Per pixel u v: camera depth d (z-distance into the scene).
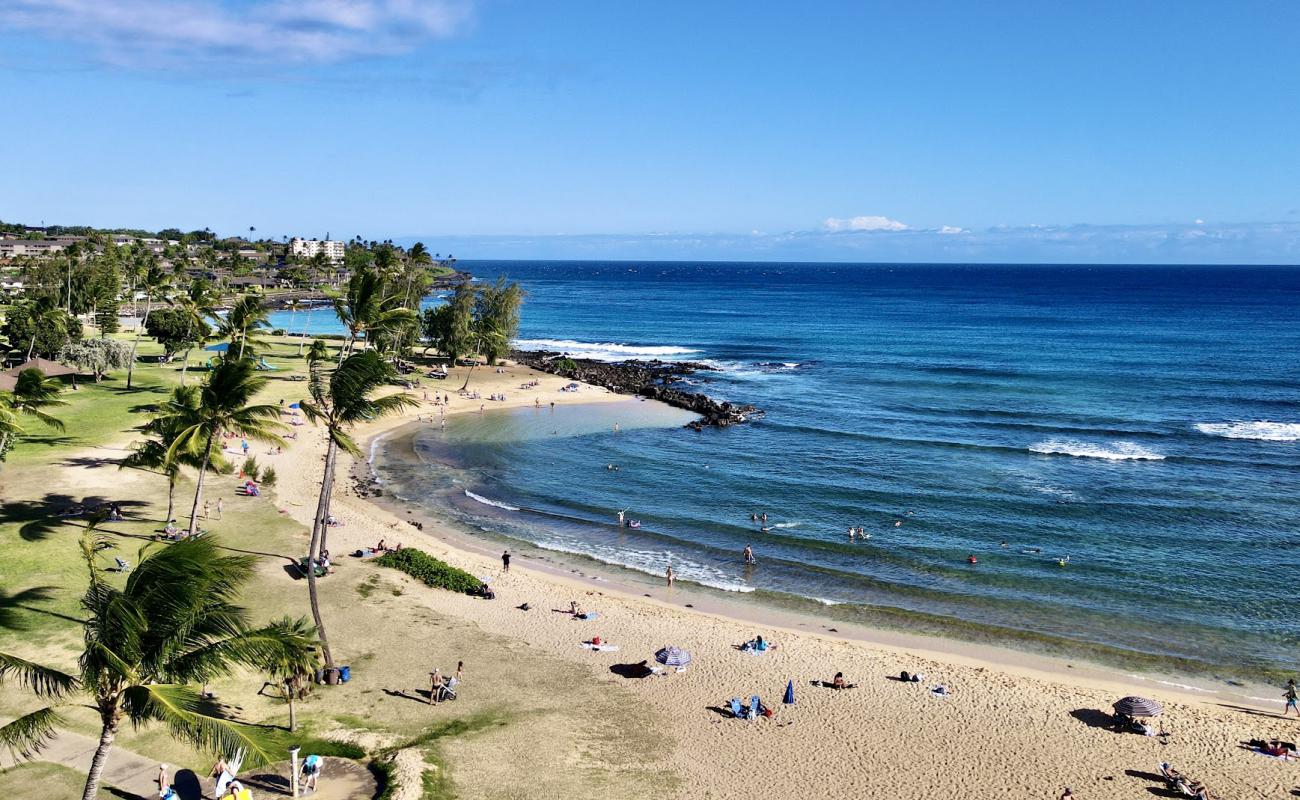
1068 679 33.88
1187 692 33.03
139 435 62.91
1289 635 37.94
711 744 28.48
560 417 85.75
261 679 30.78
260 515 49.12
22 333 82.69
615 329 177.38
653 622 38.41
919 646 36.97
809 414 88.06
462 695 30.83
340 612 37.12
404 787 24.39
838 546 49.16
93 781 18.44
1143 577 44.44
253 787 24.23
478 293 123.25
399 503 56.53
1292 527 51.91
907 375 112.31
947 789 26.33
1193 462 67.19
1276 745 28.48
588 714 30.06
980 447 72.94
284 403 82.06
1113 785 26.69
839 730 29.66
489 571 44.03
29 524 43.16
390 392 93.75
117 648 18.25
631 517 54.62
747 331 172.00
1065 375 110.12
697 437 77.44
